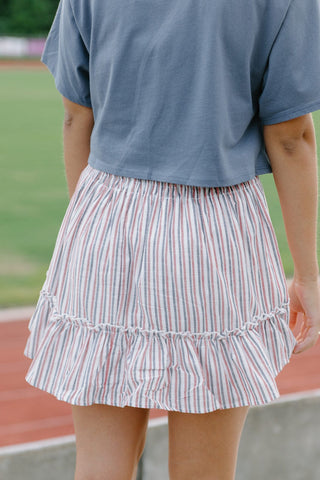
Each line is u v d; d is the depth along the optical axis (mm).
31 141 12398
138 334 1251
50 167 10359
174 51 1191
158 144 1241
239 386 1247
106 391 1271
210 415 1278
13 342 3994
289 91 1224
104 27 1254
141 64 1220
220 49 1179
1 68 25391
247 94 1234
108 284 1253
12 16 32125
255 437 2152
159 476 2051
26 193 8672
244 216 1274
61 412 3266
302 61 1217
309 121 1271
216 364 1237
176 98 1212
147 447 2023
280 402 2160
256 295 1283
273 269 1321
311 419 2203
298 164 1296
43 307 1383
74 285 1296
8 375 3604
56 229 7074
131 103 1251
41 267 5695
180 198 1244
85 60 1337
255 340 1270
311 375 3729
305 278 1376
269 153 1312
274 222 6504
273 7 1179
